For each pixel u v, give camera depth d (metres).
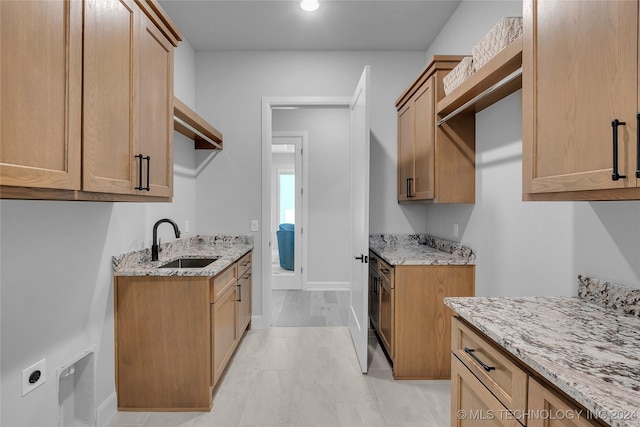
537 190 1.17
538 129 1.18
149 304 2.03
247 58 3.43
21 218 1.38
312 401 2.14
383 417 1.97
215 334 2.13
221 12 2.77
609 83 0.89
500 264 2.08
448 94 2.18
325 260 4.92
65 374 1.70
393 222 3.40
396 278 2.41
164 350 2.03
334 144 4.88
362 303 2.50
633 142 0.83
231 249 3.10
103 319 1.91
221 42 3.26
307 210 4.89
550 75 1.11
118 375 2.03
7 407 1.32
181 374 2.04
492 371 1.10
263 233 3.45
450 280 2.42
